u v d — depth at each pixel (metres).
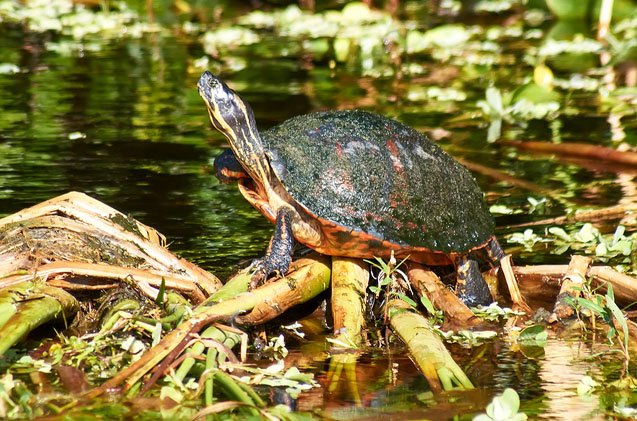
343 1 30.09
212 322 7.60
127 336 7.83
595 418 6.62
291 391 7.09
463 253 8.98
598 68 21.67
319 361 7.83
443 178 9.20
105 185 12.81
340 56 23.12
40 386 6.89
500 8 28.92
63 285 8.13
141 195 12.47
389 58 22.95
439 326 8.66
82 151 14.62
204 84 8.82
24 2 28.48
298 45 24.22
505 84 20.09
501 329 8.68
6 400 6.48
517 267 9.77
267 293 8.23
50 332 8.10
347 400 6.93
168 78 20.31
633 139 15.77
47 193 12.24
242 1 29.16
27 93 18.55
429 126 16.75
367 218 8.56
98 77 20.20
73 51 22.88
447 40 24.20
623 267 10.01
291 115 17.03
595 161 14.70
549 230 11.46
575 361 7.84
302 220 8.74
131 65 21.52
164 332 7.77
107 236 8.87
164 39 24.66
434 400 6.93
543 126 16.84
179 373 6.91
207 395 6.59
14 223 8.74
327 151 8.78
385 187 8.73
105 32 25.36
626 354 7.79
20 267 8.25
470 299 9.18
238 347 8.05
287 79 20.44
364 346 8.20
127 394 6.74
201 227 11.29
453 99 18.80
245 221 11.57
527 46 24.02
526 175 13.98
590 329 8.66
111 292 8.27
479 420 6.34
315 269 8.77
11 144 14.88
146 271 8.41
